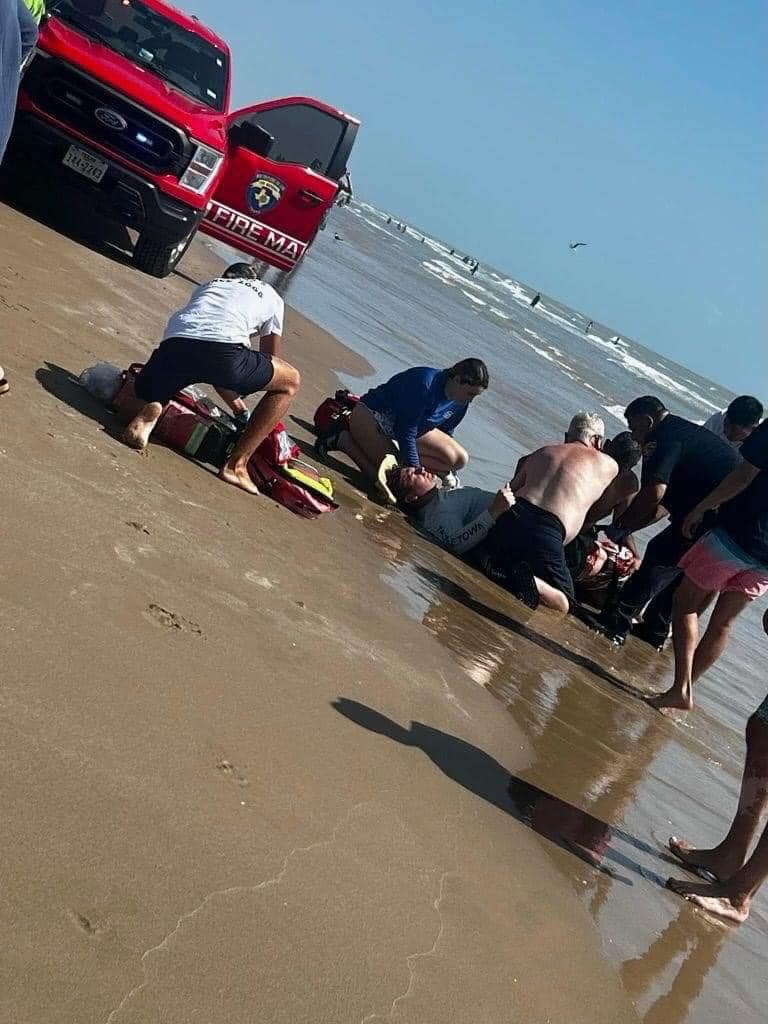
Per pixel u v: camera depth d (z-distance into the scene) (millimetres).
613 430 21938
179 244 9961
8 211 9281
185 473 5539
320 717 3887
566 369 33375
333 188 10766
